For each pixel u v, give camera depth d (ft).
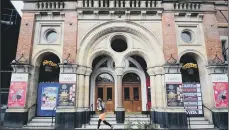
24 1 43.80
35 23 43.65
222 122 38.34
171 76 40.14
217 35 43.45
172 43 42.04
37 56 41.96
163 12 43.88
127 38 43.93
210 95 41.06
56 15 44.11
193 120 41.37
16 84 39.24
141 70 50.42
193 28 44.50
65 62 39.93
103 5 44.04
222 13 47.26
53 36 43.98
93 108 47.78
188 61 46.75
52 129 36.58
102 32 43.32
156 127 29.66
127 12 43.55
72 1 44.11
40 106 42.96
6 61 53.88
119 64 42.24
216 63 41.37
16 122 37.42
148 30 43.24
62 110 38.24
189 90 44.42
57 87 44.01
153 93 41.96
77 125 38.47
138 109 49.34
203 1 44.68
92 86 48.75
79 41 42.42
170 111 38.47
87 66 42.14
